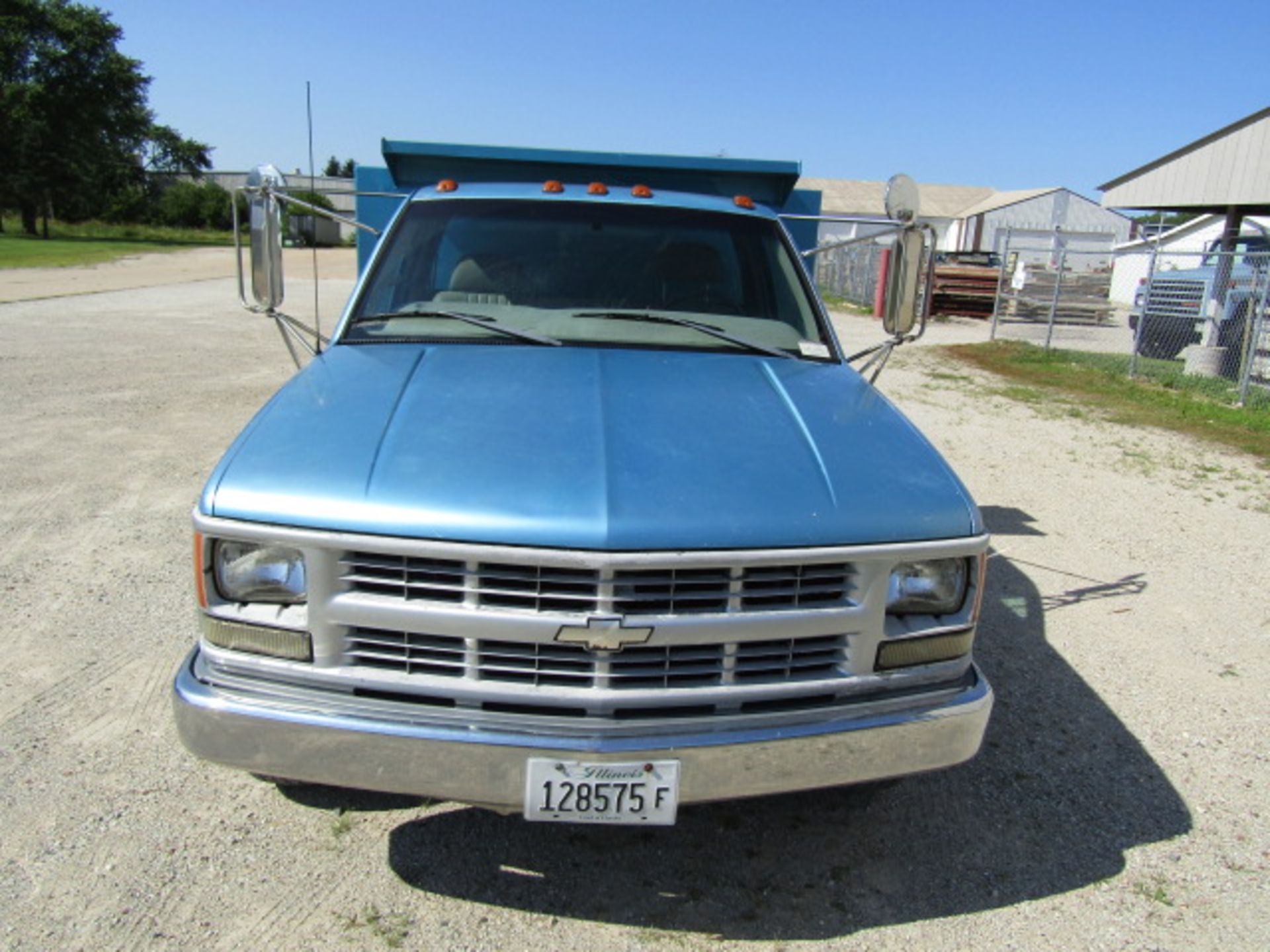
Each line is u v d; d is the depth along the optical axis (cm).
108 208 6544
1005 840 298
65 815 286
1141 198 1609
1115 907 268
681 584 223
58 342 1265
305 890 261
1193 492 734
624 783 224
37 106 5309
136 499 590
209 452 710
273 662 229
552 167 479
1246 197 1382
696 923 257
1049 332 1661
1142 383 1302
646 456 243
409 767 224
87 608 429
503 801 225
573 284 360
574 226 377
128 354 1183
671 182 488
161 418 818
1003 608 486
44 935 239
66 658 383
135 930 242
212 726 230
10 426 772
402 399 271
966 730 249
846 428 276
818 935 254
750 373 313
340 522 221
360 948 241
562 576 220
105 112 5709
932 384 1249
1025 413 1048
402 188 491
